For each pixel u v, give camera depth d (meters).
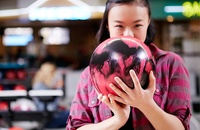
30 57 12.36
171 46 8.98
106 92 1.06
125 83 1.02
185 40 8.98
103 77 1.05
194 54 8.88
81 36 13.14
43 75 5.60
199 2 7.72
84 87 1.33
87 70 1.36
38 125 4.54
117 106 1.07
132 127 1.23
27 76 6.62
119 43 1.07
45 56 12.37
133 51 1.05
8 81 6.22
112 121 1.12
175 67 1.26
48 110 4.42
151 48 1.30
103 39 1.34
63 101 6.06
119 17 1.16
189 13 7.71
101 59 1.06
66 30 13.16
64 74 7.43
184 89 1.23
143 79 1.04
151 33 1.30
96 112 1.27
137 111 1.21
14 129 3.60
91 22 11.37
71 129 1.28
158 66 1.25
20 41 13.20
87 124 1.24
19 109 4.46
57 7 5.30
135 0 1.16
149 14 1.22
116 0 1.17
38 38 13.24
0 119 4.66
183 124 1.18
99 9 5.02
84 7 5.06
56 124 4.54
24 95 4.38
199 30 8.91
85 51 12.17
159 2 7.56
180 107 1.21
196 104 7.21
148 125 1.21
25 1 5.69
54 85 5.77
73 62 12.91
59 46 13.28
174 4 7.60
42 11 5.61
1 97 4.32
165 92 1.22
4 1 5.84
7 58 12.38
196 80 7.58
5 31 13.11
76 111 1.31
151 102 1.05
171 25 8.96
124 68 1.02
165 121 1.10
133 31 1.16
